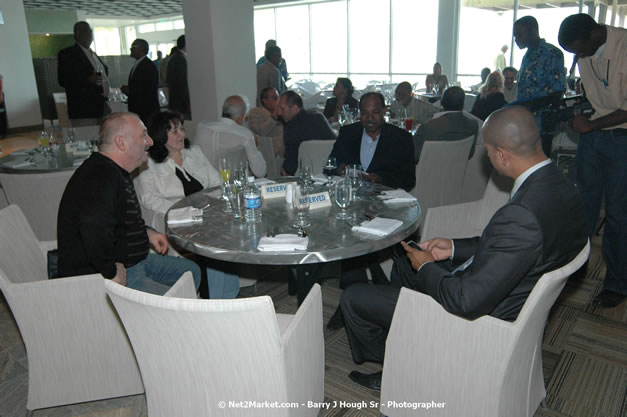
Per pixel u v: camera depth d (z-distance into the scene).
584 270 2.97
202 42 5.10
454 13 9.38
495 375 1.35
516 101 3.24
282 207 2.19
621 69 2.35
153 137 2.51
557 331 2.42
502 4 9.12
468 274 1.34
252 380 1.20
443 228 2.38
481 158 3.56
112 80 12.25
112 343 1.73
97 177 1.79
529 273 1.33
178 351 1.18
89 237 1.71
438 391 1.49
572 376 2.07
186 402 1.27
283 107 3.79
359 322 1.86
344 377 2.12
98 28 21.31
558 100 3.12
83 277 1.61
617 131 2.48
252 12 5.27
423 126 3.43
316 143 3.60
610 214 2.58
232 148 3.48
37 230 2.91
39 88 10.84
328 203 2.20
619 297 2.64
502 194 2.43
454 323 1.40
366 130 2.94
